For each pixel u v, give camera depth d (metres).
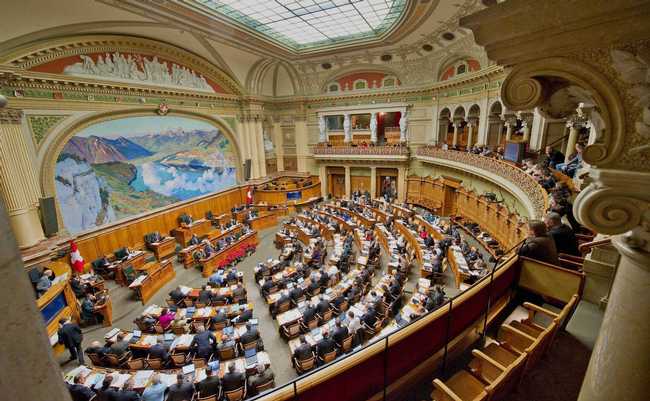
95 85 13.11
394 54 19.89
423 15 13.77
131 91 14.71
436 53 18.33
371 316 8.12
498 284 4.45
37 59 11.17
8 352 0.96
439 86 19.62
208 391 6.12
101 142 13.82
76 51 12.40
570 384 3.36
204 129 19.34
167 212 17.03
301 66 22.83
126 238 14.88
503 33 1.51
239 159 22.20
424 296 8.90
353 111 23.78
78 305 10.52
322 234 17.77
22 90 10.98
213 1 13.09
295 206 23.80
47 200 11.41
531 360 3.34
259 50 18.42
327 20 15.59
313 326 8.77
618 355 1.52
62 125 12.24
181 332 8.88
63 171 12.41
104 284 12.84
